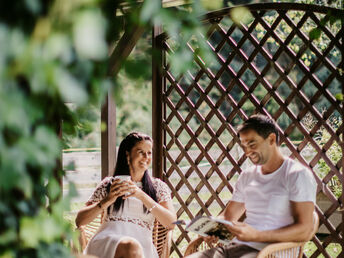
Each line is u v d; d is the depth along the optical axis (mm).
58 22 866
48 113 1111
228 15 3594
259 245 2621
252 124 2654
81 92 906
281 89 8703
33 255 1146
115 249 2867
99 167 8469
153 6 974
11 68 827
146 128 10758
